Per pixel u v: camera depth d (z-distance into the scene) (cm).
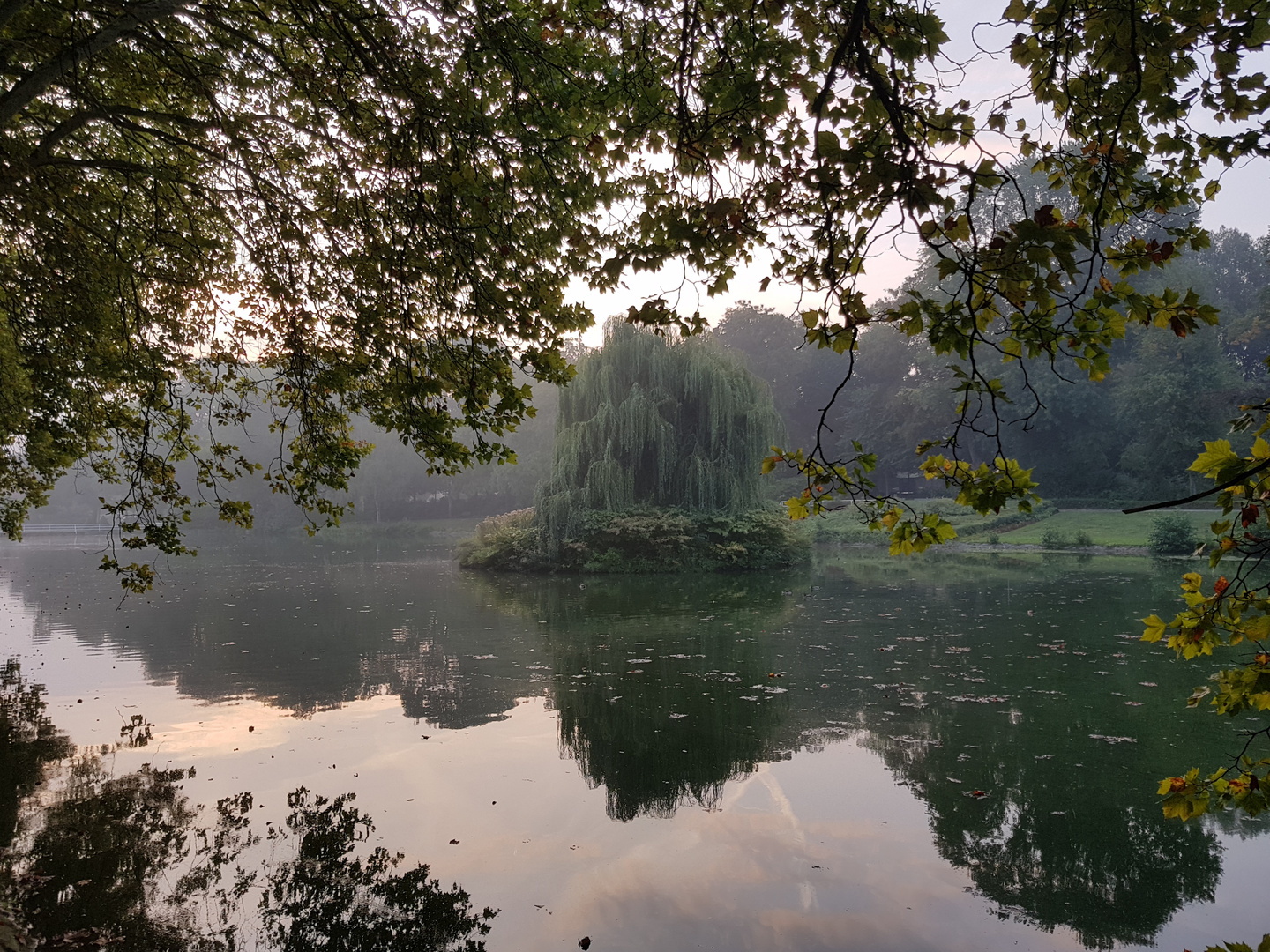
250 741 718
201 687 923
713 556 2320
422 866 478
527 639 1228
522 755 683
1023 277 196
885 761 659
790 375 5600
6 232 725
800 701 846
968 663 1016
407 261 586
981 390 214
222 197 661
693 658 1071
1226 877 462
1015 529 3378
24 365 742
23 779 619
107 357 731
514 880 463
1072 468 4141
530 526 2503
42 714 808
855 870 474
